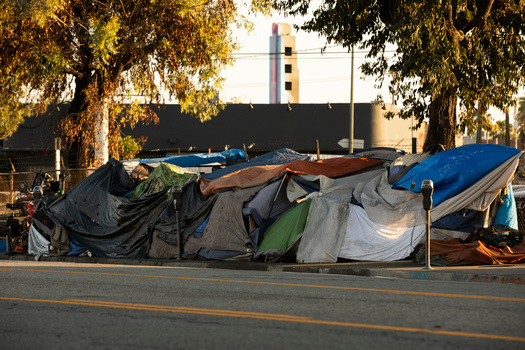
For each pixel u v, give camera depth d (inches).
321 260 776.9
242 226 826.2
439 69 900.0
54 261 958.4
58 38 1333.7
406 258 773.3
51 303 439.2
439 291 485.1
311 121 2613.2
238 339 314.3
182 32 1422.2
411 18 884.0
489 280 579.8
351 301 434.0
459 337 312.7
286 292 485.1
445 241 735.1
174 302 436.5
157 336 325.7
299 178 882.8
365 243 782.5
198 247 852.6
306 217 808.3
